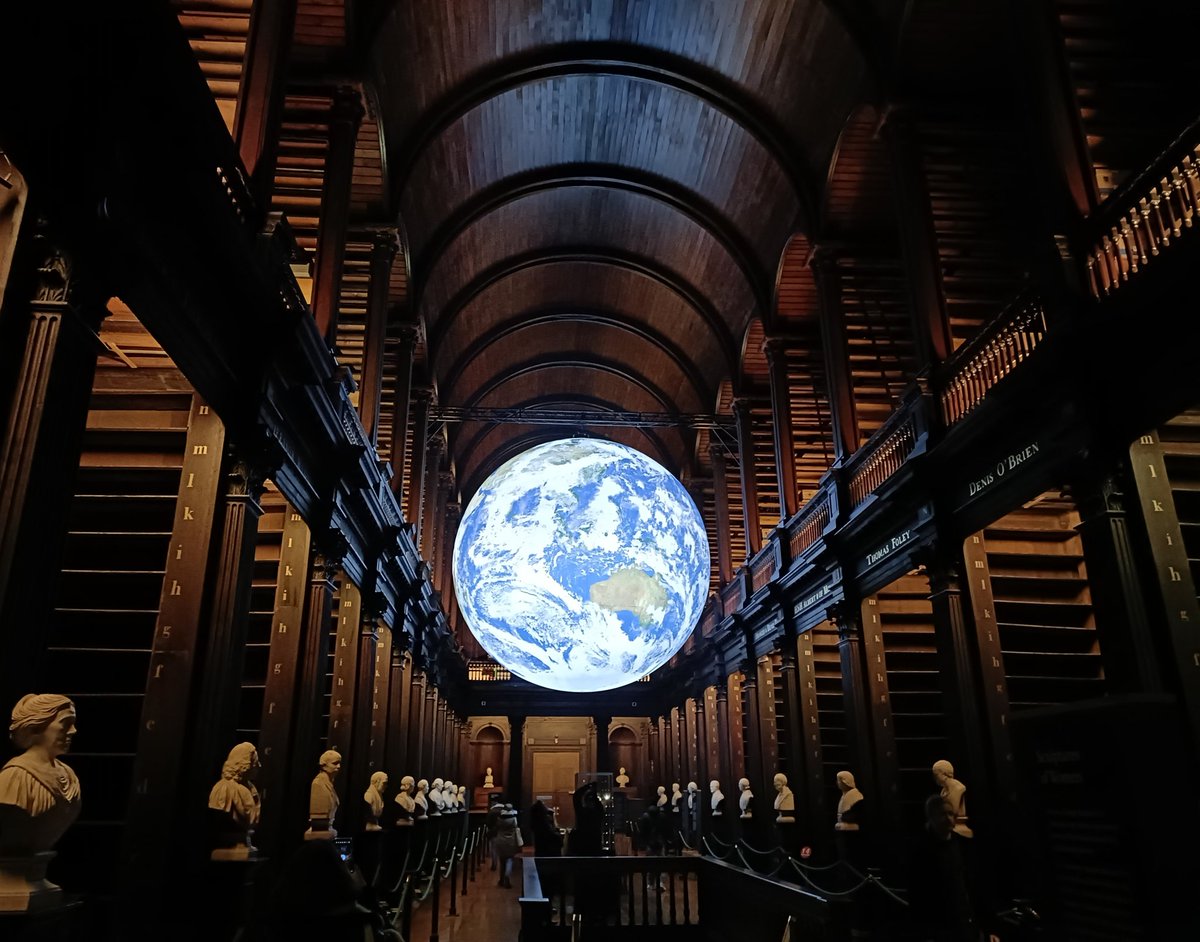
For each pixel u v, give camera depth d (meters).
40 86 4.62
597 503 13.67
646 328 24.64
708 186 18.20
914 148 12.08
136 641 9.31
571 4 14.84
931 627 15.13
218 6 9.80
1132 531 7.05
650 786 32.19
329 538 10.45
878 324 16.41
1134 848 2.45
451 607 28.83
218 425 7.67
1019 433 8.50
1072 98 8.13
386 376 18.33
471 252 20.28
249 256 6.75
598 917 9.38
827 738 16.73
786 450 17.34
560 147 18.31
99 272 5.03
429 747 21.89
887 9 12.16
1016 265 14.09
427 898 13.99
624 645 13.51
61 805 4.05
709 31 14.78
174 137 5.54
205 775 6.82
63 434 4.77
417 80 14.26
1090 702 2.63
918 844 6.67
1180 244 6.22
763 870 16.44
